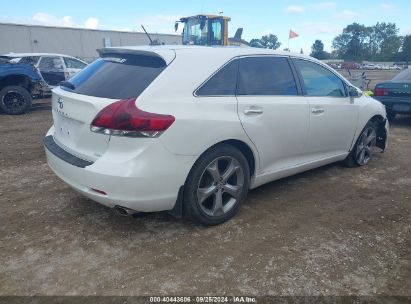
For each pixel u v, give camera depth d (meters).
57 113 3.75
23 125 8.62
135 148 3.03
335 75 4.93
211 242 3.39
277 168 4.21
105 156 3.08
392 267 3.09
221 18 14.62
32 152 6.14
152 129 3.02
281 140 4.09
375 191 4.72
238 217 3.88
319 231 3.64
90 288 2.76
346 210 4.14
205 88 3.44
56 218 3.79
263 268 3.03
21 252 3.19
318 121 4.50
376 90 9.16
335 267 3.07
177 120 3.13
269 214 3.97
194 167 3.35
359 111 5.23
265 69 4.02
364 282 2.89
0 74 9.89
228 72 3.65
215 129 3.38
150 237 3.46
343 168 5.61
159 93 3.15
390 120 9.81
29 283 2.80
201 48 3.65
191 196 3.38
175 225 3.68
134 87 3.20
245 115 3.66
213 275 2.93
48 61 12.45
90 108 3.15
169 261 3.10
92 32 37.16
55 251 3.21
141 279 2.87
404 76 9.14
